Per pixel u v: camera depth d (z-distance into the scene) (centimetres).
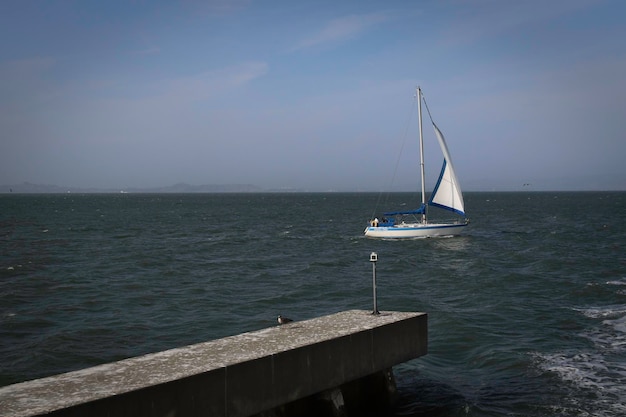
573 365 1374
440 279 2877
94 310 2122
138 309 2142
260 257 3922
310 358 907
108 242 4969
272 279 2917
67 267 3303
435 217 9875
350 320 1065
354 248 4556
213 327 1862
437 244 4819
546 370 1337
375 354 1009
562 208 13075
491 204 16150
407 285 2708
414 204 16975
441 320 1850
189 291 2542
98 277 2934
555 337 1648
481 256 3931
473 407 1109
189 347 905
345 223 8062
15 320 1944
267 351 870
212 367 798
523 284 2677
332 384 938
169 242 5022
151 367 806
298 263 3594
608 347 1534
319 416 971
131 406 713
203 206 16062
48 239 5225
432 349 1548
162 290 2566
